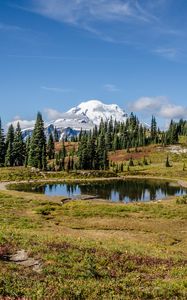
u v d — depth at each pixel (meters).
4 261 21.00
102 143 178.12
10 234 27.92
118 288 18.67
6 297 15.61
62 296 16.50
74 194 102.81
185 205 73.06
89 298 16.83
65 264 21.39
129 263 24.20
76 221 53.03
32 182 130.38
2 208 60.50
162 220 55.62
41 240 26.50
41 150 158.50
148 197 101.25
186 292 19.16
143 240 40.41
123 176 161.88
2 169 146.50
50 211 61.28
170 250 33.19
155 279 21.42
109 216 58.59
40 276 18.81
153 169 180.50
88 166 173.62
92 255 24.33
